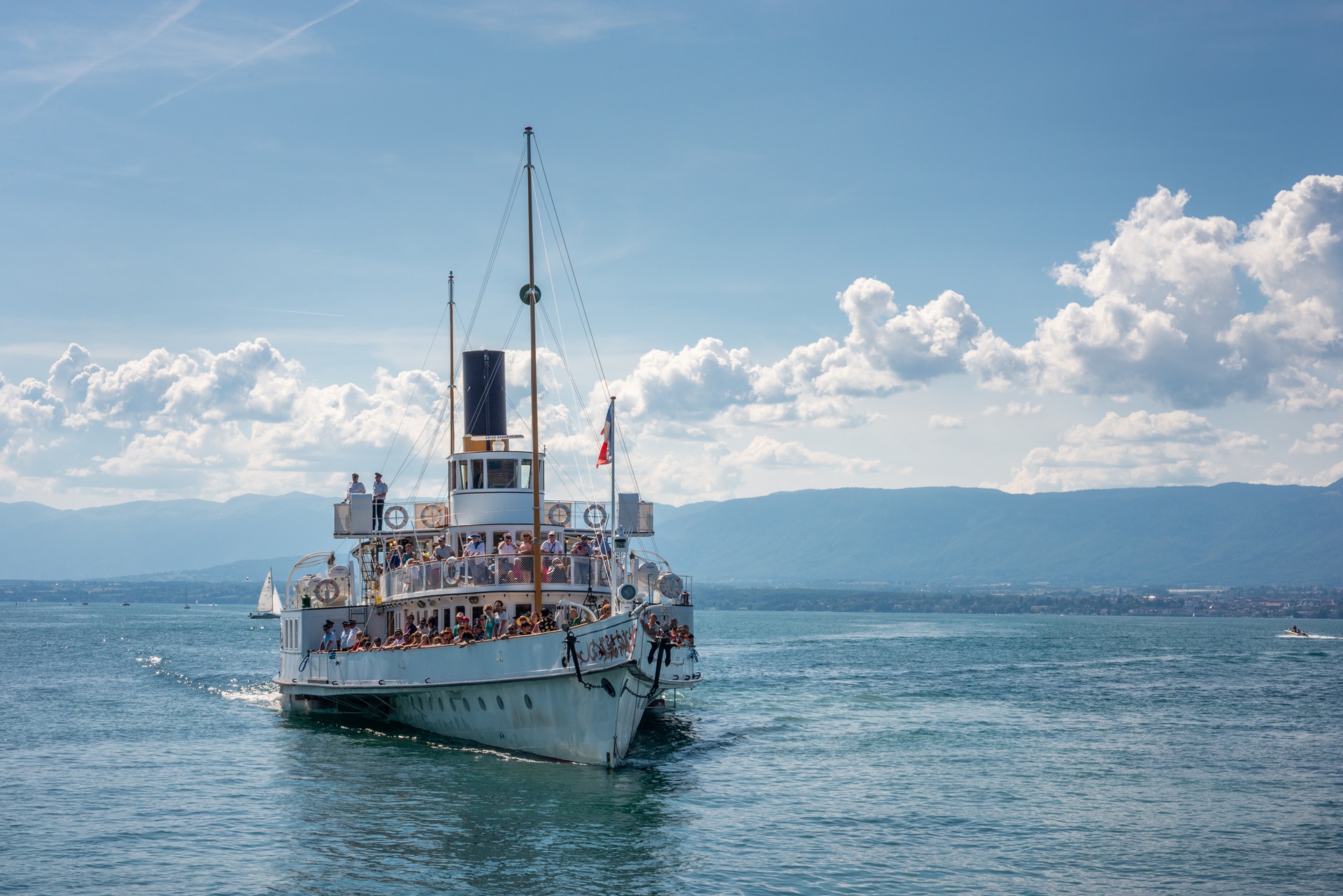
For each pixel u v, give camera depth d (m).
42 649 150.25
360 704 53.88
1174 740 56.38
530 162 44.50
